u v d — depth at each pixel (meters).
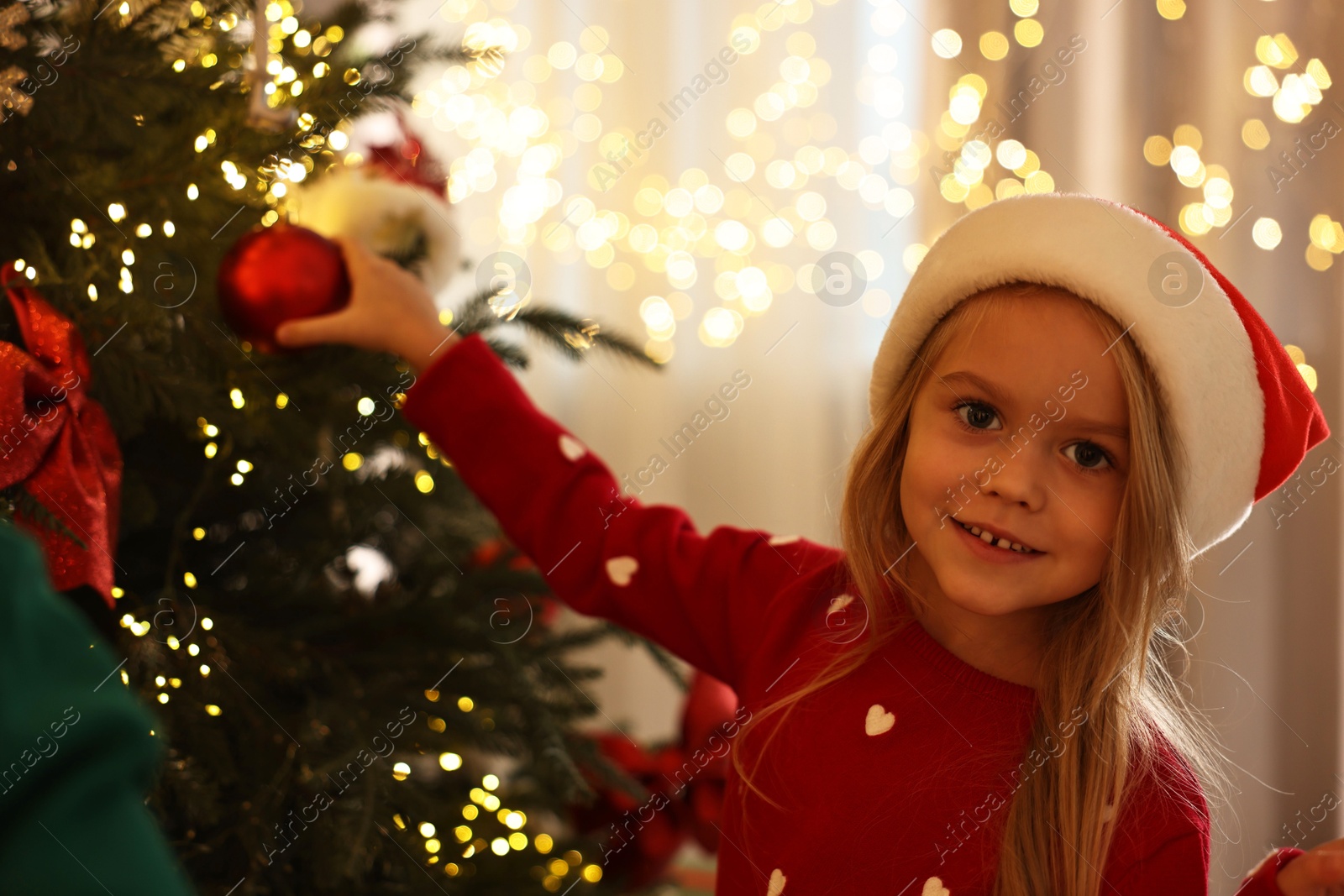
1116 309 0.65
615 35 1.85
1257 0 1.52
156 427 0.93
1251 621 1.53
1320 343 1.50
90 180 0.79
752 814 0.74
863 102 1.75
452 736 0.98
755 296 1.80
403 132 1.10
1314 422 0.76
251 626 0.93
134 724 0.24
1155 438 0.66
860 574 0.76
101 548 0.68
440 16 1.87
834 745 0.72
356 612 0.98
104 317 0.77
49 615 0.26
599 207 1.88
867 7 1.74
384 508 1.05
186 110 0.87
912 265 1.74
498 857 1.08
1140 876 0.67
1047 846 0.68
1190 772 0.73
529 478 0.82
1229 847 1.53
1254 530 1.53
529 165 1.85
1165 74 1.58
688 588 0.81
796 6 1.77
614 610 0.82
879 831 0.70
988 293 0.69
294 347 0.81
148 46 0.80
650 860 1.37
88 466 0.70
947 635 0.75
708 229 1.83
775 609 0.79
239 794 0.85
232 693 0.85
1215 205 1.53
